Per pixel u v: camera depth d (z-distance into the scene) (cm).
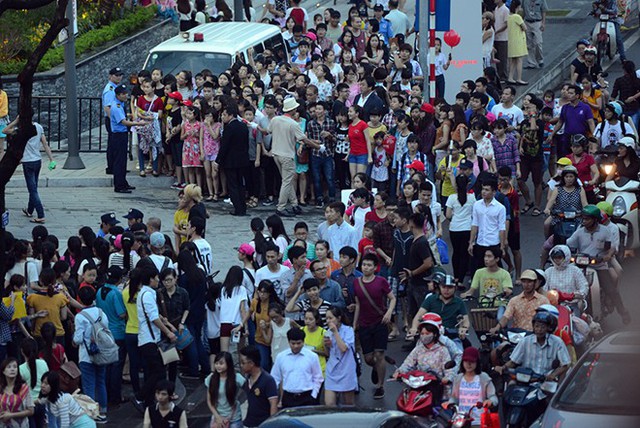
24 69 2738
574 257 4094
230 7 8969
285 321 3694
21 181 5928
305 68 6612
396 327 4222
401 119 5309
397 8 7712
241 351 3300
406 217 4112
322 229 4409
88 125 7238
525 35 7569
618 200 4747
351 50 7088
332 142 5606
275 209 5700
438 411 3231
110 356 3709
